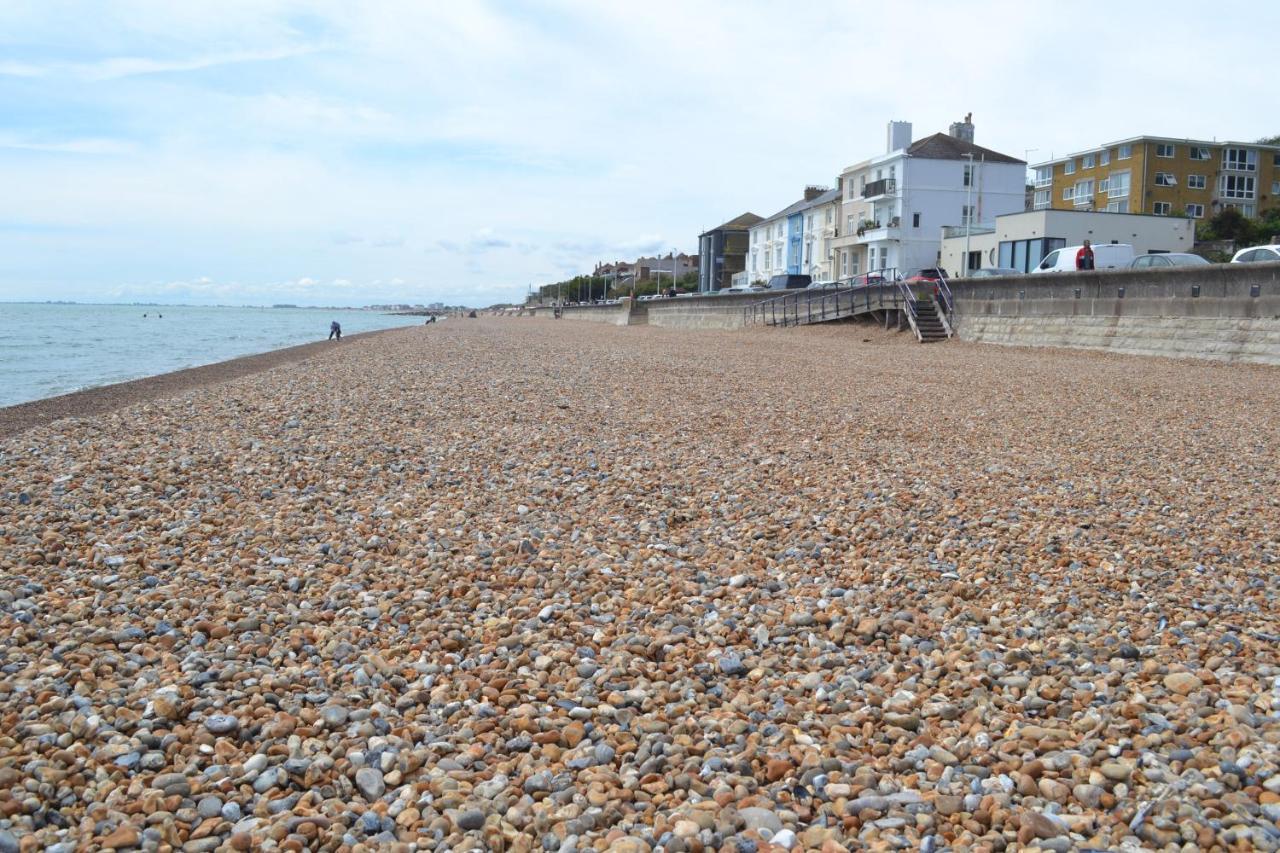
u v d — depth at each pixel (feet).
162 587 20.36
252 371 83.20
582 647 17.52
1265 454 38.22
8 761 12.62
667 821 11.67
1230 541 24.44
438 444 39.52
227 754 13.25
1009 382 66.74
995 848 11.12
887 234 197.98
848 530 25.58
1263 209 223.51
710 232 352.28
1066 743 13.55
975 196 199.41
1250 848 10.89
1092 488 31.01
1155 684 15.79
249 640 17.53
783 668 16.76
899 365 82.69
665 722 14.48
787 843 11.14
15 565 21.97
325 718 14.34
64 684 15.23
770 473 33.37
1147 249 155.02
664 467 34.53
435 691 15.47
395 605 19.61
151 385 70.54
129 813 11.76
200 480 31.99
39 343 158.20
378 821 11.71
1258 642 17.51
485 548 23.89
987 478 32.60
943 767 13.03
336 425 45.11
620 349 111.96
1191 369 71.10
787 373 75.92
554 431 43.42
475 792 12.40
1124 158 222.28
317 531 25.41
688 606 19.70
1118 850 10.99
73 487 30.68
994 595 20.47
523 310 500.74
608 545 24.27
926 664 16.81
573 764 13.20
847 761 13.16
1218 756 13.03
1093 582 21.21
